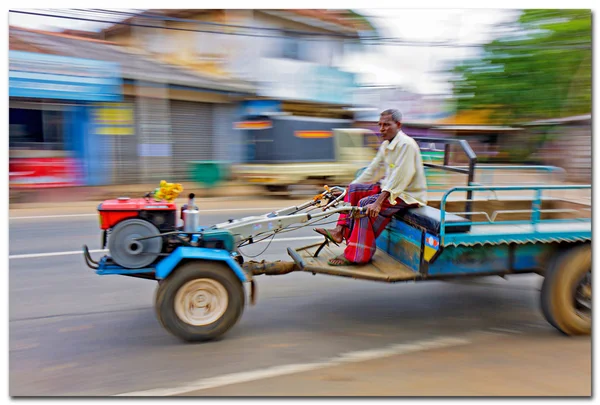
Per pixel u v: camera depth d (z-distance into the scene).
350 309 4.61
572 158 15.31
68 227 7.95
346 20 14.84
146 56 13.60
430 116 17.78
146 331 4.02
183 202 11.04
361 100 16.41
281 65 14.51
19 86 10.93
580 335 4.01
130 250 3.73
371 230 4.13
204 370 3.35
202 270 3.63
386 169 4.29
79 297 4.80
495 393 3.03
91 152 12.61
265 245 6.82
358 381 3.19
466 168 4.64
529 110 15.69
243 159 13.55
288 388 3.09
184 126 13.95
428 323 4.29
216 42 14.02
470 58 16.50
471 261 3.95
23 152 11.64
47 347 3.71
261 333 4.00
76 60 11.84
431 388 3.09
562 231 3.88
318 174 12.04
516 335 4.04
